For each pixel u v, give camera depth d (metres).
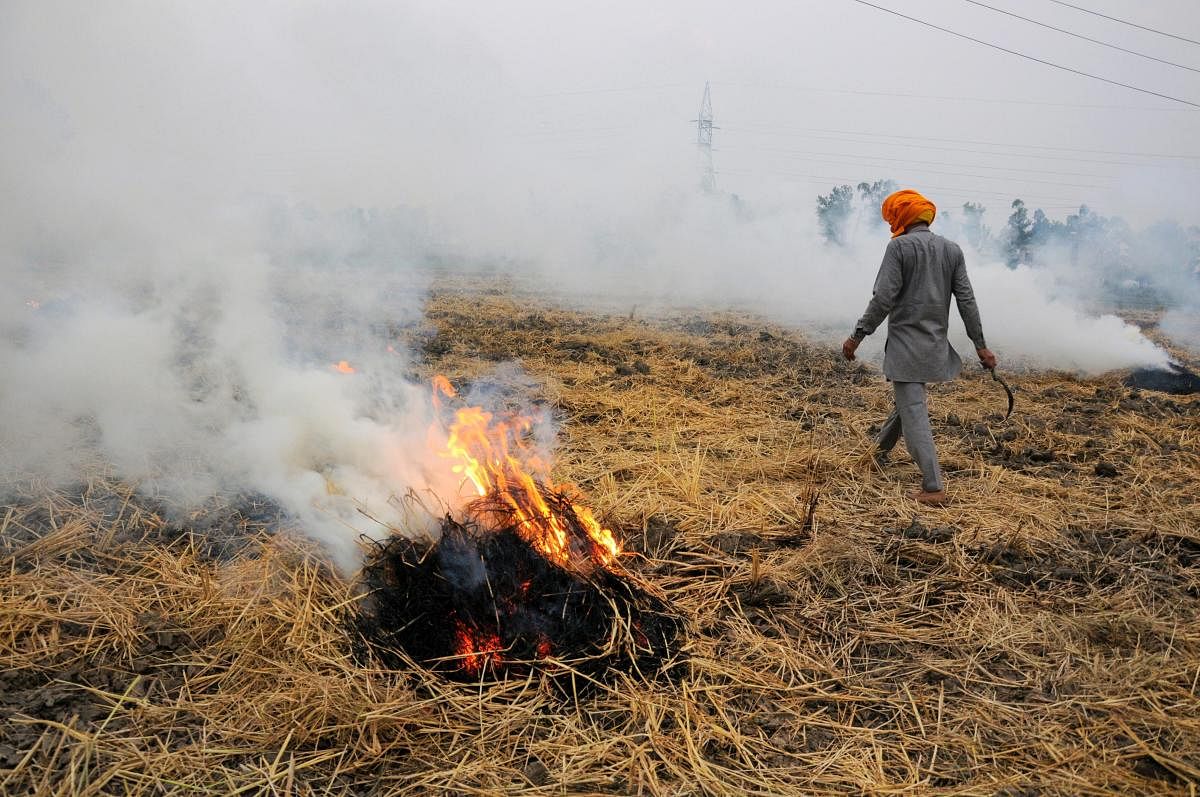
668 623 3.52
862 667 3.31
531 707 2.96
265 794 2.51
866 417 7.07
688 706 2.97
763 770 2.70
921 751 2.81
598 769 2.68
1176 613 3.66
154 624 3.31
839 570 4.05
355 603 3.46
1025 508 4.87
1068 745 2.80
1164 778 2.66
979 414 7.29
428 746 2.76
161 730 2.75
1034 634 3.50
